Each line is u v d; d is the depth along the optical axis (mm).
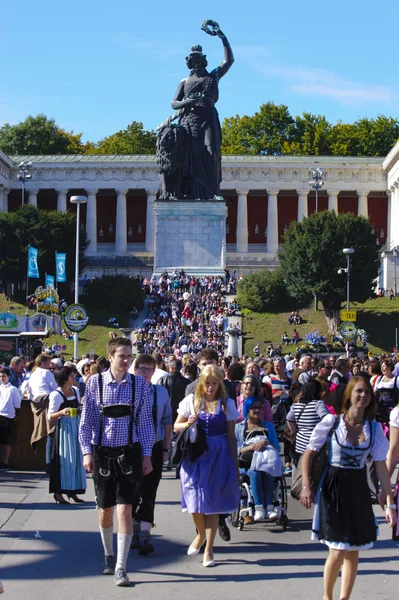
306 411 23312
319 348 87500
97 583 16781
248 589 16328
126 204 159625
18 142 179750
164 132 101062
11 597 15805
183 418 19000
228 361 34344
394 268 132125
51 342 94625
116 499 17250
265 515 21484
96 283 112312
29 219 118438
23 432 31047
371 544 14680
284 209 161500
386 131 181750
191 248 103250
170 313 101812
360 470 14891
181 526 21875
